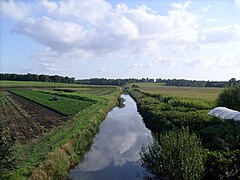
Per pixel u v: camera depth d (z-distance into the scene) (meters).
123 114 60.28
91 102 68.06
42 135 29.56
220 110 34.69
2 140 15.31
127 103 89.38
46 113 48.69
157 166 17.72
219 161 16.34
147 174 22.06
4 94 95.44
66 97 85.25
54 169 19.11
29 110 52.97
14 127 34.50
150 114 43.59
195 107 47.47
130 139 35.19
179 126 29.08
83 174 22.12
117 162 25.52
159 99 74.88
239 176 15.31
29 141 26.39
